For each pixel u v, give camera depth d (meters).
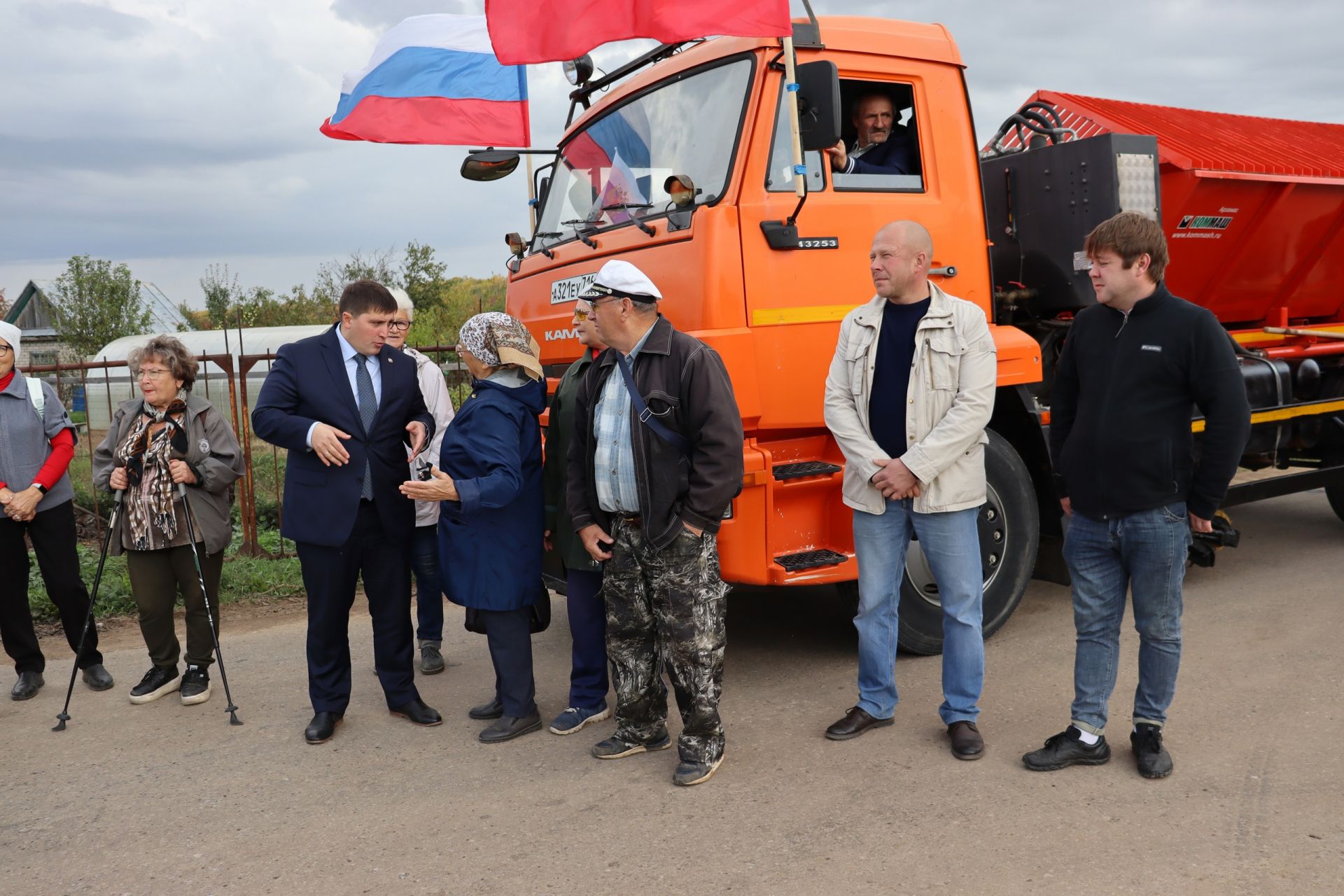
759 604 5.96
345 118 6.39
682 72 4.62
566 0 4.10
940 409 3.57
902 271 3.55
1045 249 5.35
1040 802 3.24
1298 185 5.84
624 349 3.48
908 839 3.03
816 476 4.32
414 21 6.53
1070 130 5.90
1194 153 5.47
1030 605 5.72
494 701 4.34
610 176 4.93
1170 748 3.62
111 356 17.75
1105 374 3.38
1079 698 3.53
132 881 2.96
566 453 3.93
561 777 3.63
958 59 4.68
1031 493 4.87
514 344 3.85
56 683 4.94
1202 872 2.75
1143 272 3.26
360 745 4.02
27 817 3.41
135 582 4.52
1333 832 2.95
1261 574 6.14
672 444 3.43
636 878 2.87
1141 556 3.35
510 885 2.87
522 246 5.67
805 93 4.00
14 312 29.91
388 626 4.20
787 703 4.29
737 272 4.11
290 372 3.97
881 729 3.94
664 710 3.87
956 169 4.68
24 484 4.62
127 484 4.48
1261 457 6.48
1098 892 2.68
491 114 6.54
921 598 4.66
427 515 4.83
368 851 3.10
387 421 4.06
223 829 3.29
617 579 3.66
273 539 7.92
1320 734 3.68
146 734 4.20
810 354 4.26
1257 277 6.29
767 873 2.87
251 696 4.65
